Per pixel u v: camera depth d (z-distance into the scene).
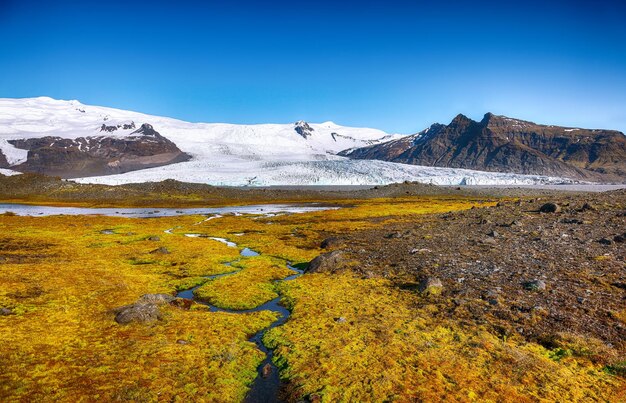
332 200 157.88
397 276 36.22
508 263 36.75
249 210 125.50
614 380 18.41
